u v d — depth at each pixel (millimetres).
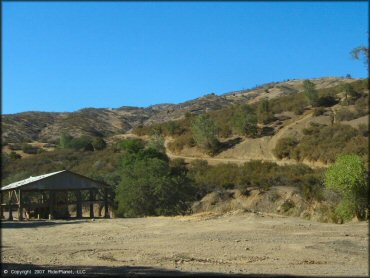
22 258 16141
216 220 27219
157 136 67438
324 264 12906
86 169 65250
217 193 45594
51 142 100688
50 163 73312
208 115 80000
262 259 14078
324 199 30531
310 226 22344
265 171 51000
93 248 18312
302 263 13164
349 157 24281
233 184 46812
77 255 16625
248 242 17922
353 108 64938
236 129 71625
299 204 36062
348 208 24047
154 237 21219
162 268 12961
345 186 23781
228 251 15875
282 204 38125
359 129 56562
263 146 66000
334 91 75375
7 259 15961
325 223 24062
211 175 51000
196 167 59062
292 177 44656
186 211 42281
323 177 33531
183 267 13102
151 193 40406
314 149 56031
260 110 75812
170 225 26609
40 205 42875
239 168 54219
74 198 55906
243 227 23109
